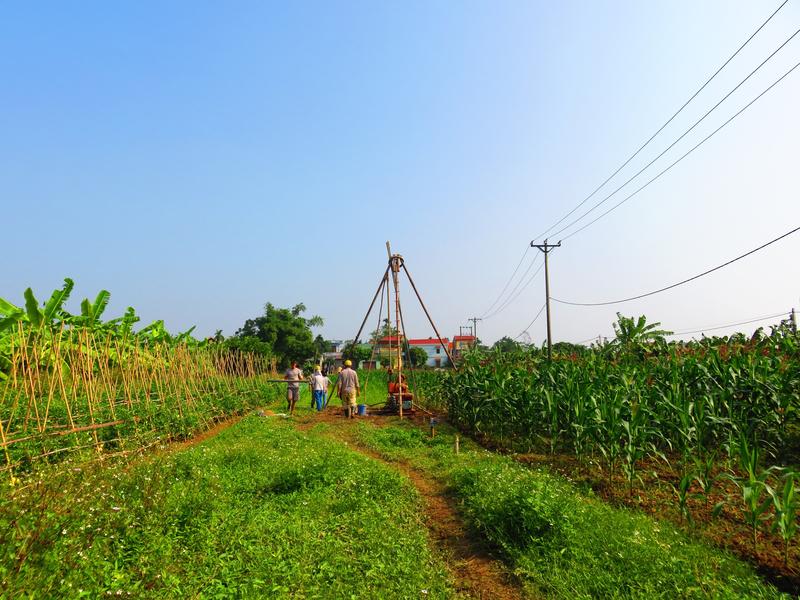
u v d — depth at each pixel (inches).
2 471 282.8
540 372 575.8
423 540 255.9
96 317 605.3
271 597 185.8
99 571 181.2
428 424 665.0
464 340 3102.9
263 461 382.0
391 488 333.7
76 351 465.7
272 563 211.2
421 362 2647.6
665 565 209.6
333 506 295.6
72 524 203.8
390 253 819.4
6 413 384.2
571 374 522.0
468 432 612.7
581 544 235.3
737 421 396.5
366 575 211.6
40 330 396.5
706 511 293.3
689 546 235.3
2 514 195.0
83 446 364.2
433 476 392.5
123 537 216.8
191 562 208.2
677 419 380.2
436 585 209.8
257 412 763.4
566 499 275.1
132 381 559.5
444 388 717.9
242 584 192.4
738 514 287.0
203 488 294.2
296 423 694.5
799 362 503.8
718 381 470.9
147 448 412.8
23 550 171.6
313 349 2262.6
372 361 1017.5
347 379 749.9
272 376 1316.4
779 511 223.3
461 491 330.3
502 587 215.3
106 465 299.9
